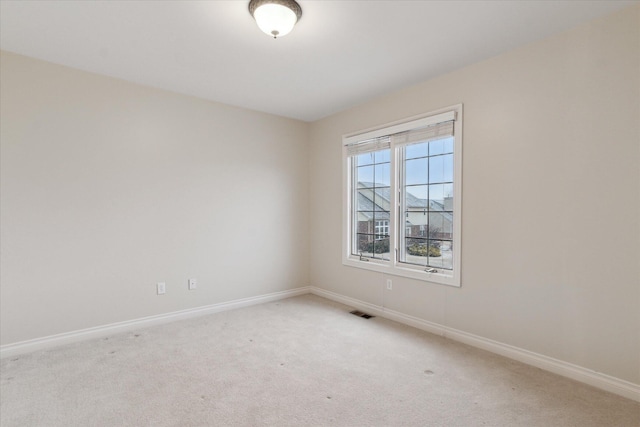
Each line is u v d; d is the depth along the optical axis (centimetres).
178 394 210
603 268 216
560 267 235
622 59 207
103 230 305
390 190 355
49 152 279
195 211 362
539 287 246
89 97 297
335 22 220
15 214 265
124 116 316
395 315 350
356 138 390
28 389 214
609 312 214
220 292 381
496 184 268
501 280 267
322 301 424
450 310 302
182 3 199
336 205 423
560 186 234
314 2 198
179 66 287
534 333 249
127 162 318
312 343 290
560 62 233
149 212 331
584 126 222
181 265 352
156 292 336
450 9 206
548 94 239
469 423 182
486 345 276
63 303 286
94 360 256
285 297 440
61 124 284
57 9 205
